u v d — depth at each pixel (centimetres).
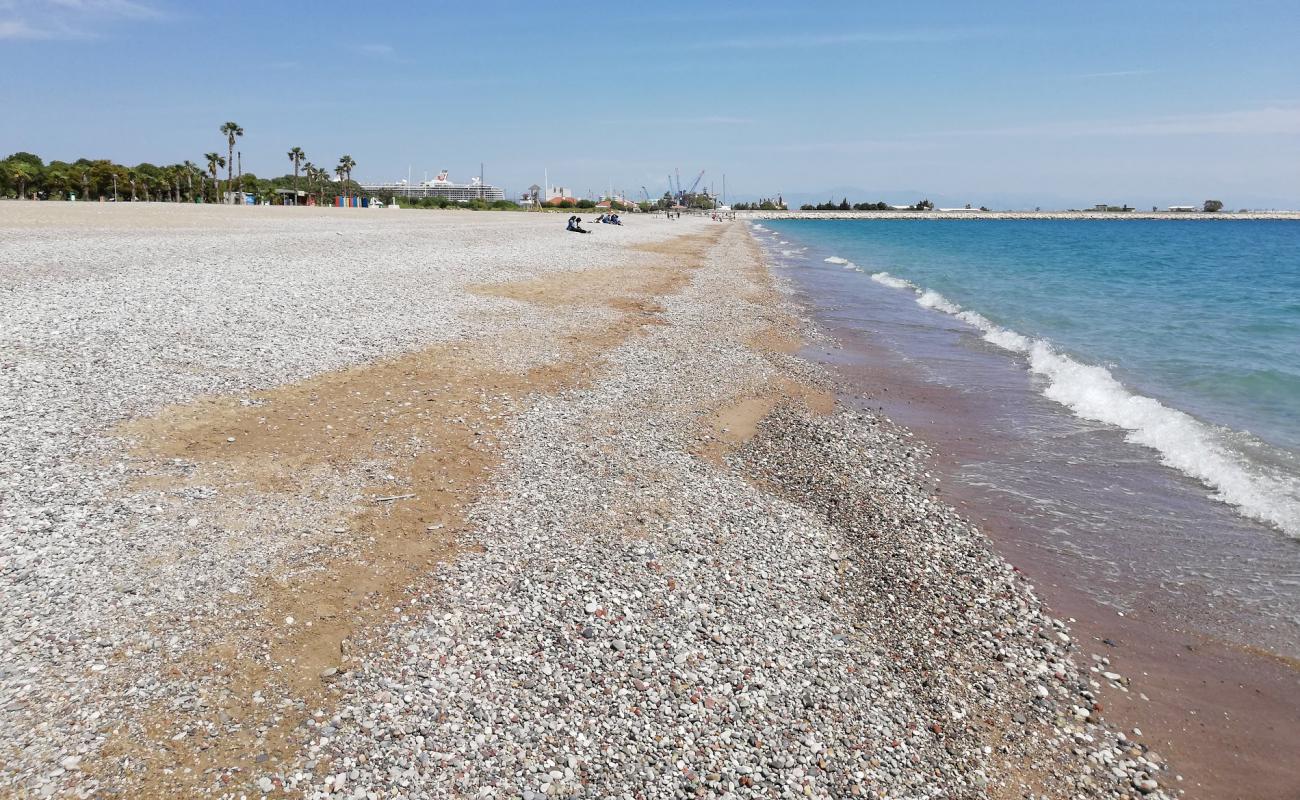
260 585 739
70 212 4456
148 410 1102
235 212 6069
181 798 503
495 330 1903
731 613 785
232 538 811
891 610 834
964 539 1009
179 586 718
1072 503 1130
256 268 2392
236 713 579
